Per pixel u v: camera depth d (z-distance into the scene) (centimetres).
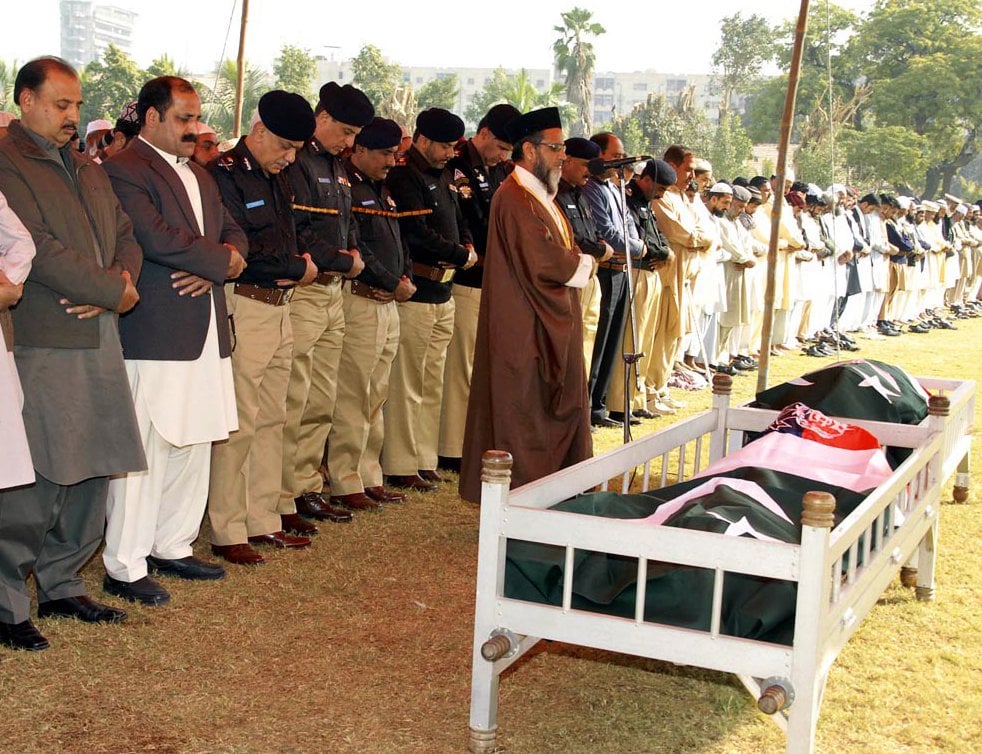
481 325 523
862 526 334
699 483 404
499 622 327
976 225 2077
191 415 443
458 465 702
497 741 345
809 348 1288
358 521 570
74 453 384
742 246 1104
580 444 530
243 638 414
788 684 293
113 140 587
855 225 1455
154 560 475
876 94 4425
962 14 4434
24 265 353
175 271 432
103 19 14662
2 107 2745
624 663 410
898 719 371
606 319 804
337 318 554
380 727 351
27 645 387
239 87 1120
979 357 1318
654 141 4784
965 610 479
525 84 4494
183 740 334
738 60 6044
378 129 567
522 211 507
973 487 694
